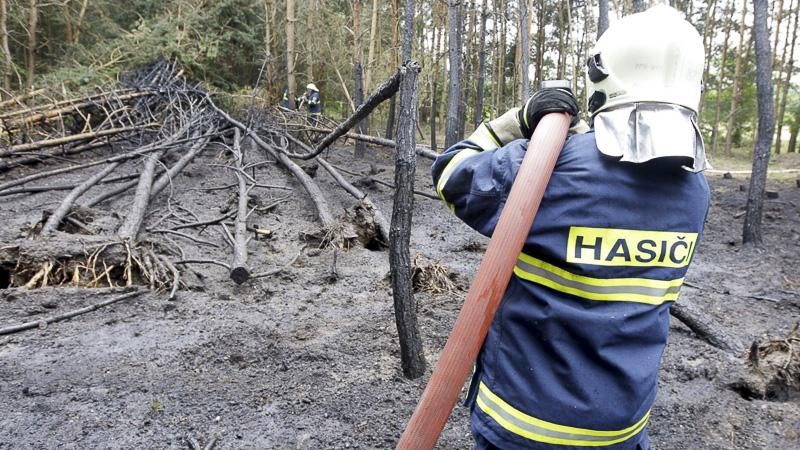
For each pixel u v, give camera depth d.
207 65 15.27
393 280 3.12
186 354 3.39
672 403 3.07
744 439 2.78
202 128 9.90
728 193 10.25
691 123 1.17
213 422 2.69
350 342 3.61
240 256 4.80
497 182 1.25
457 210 1.37
